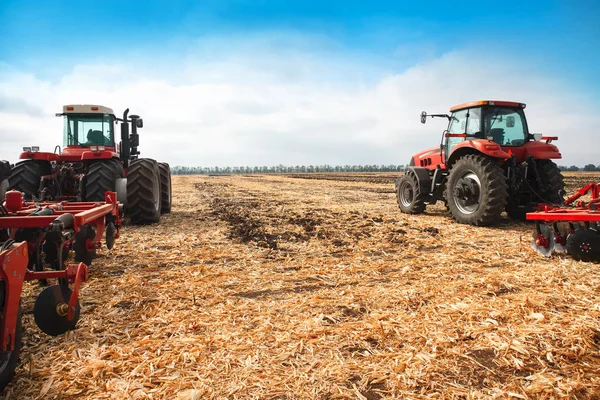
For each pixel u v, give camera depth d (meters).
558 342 2.40
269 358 2.29
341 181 27.47
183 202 11.77
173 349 2.40
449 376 2.09
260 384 2.04
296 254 4.84
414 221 7.29
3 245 2.17
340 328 2.67
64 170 7.07
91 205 4.29
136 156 8.88
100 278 3.84
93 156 6.79
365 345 2.43
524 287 3.40
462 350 2.34
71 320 2.55
